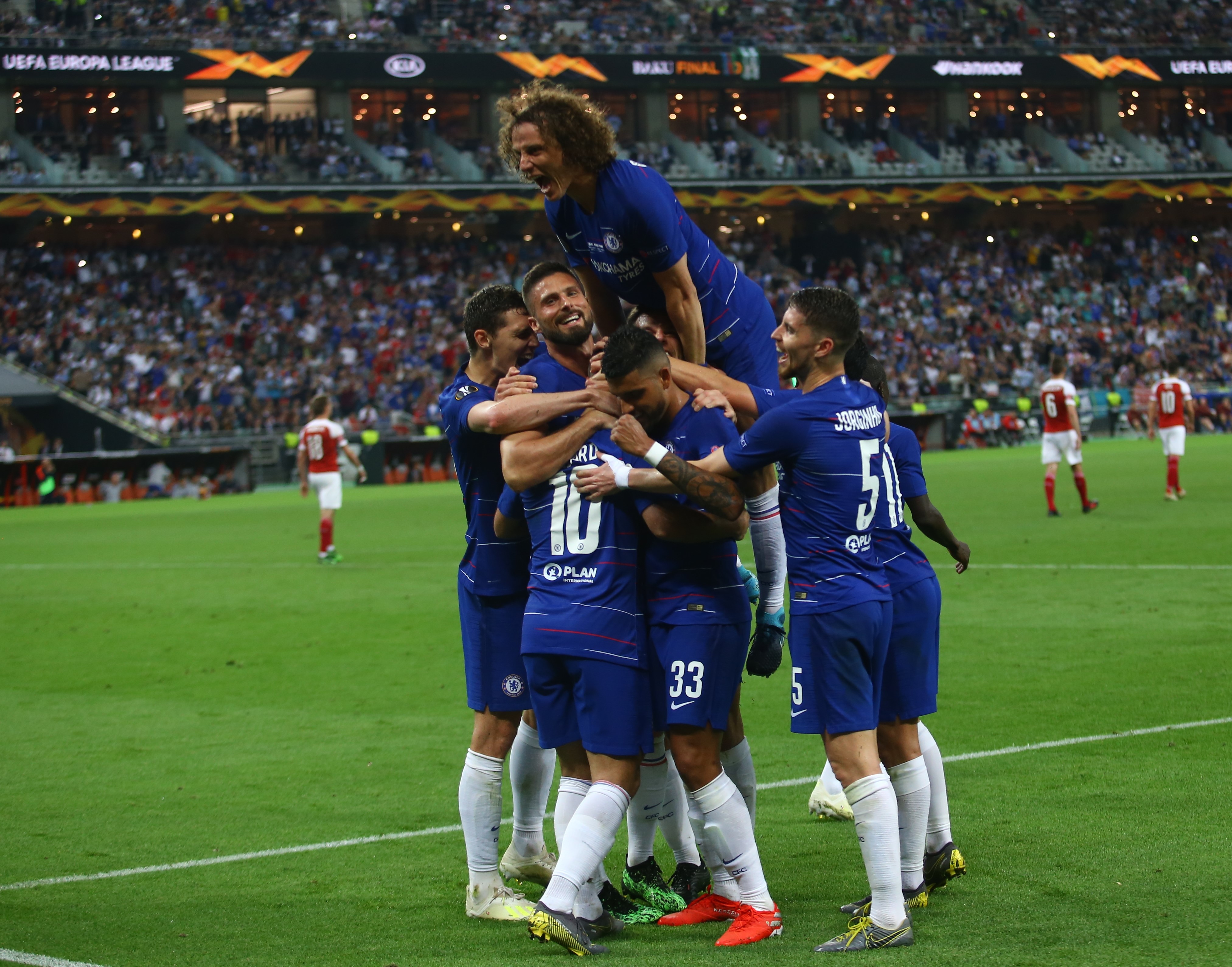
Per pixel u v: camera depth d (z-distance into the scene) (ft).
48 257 169.89
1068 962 15.92
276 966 17.06
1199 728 27.76
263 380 163.12
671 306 20.17
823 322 17.88
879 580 18.02
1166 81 212.84
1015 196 202.59
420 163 185.78
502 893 19.21
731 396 19.62
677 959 16.90
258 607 54.29
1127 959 15.93
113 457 144.15
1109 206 222.07
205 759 29.19
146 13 177.58
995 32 215.51
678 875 20.75
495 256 194.90
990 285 205.36
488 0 198.59
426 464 155.63
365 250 188.65
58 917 19.20
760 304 21.77
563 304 19.04
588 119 19.03
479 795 19.29
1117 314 204.54
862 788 17.34
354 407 163.53
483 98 194.80
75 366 158.30
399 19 189.78
